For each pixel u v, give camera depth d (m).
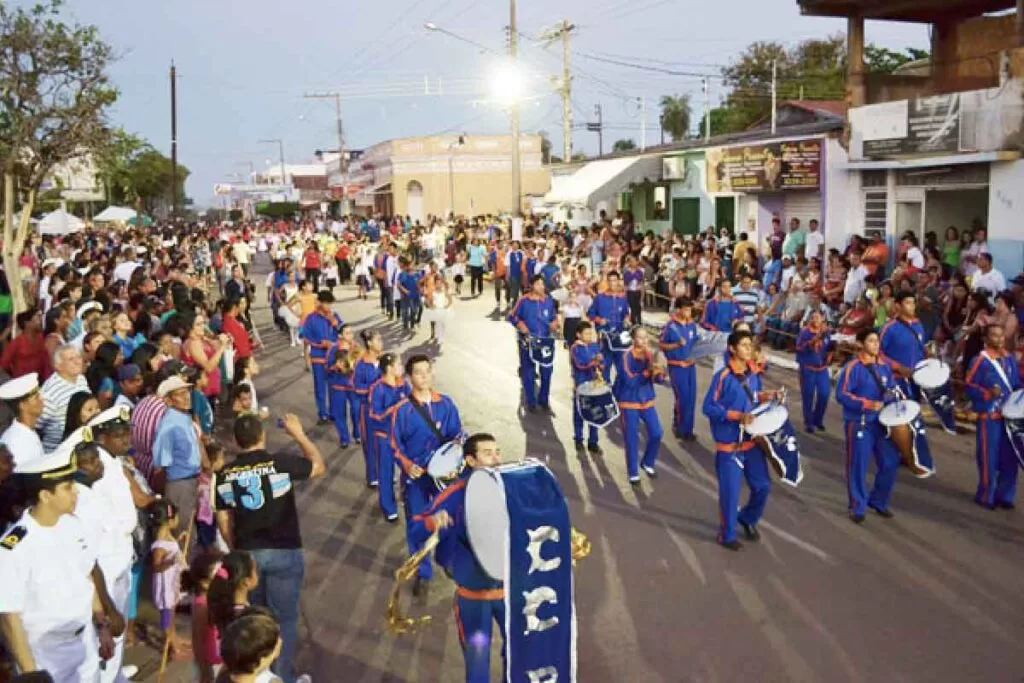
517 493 5.83
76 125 18.61
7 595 5.20
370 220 49.34
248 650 4.19
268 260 49.19
